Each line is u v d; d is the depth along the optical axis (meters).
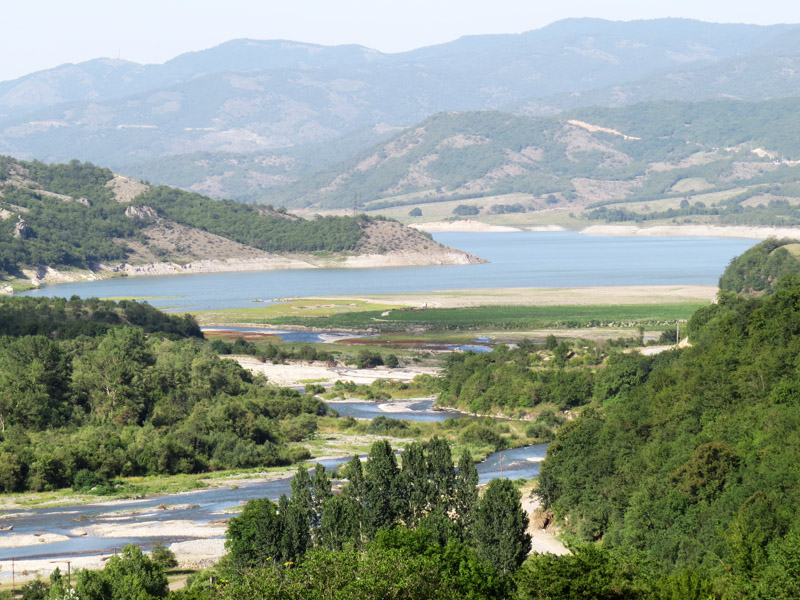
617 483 136.75
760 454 125.25
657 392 169.75
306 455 193.75
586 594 92.88
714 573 102.19
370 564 95.25
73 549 135.75
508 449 196.50
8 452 174.62
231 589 94.38
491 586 99.06
